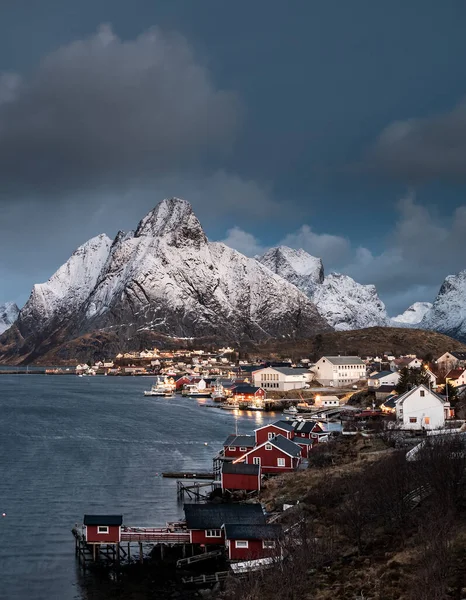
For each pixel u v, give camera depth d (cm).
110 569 7588
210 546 7944
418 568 6100
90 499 10394
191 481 11600
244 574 6894
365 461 10525
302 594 6075
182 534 7950
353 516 7150
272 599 6047
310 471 10731
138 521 9212
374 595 5856
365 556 6656
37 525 9088
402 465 8825
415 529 7006
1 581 7250
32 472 12325
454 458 8081
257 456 11588
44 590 7025
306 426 13775
